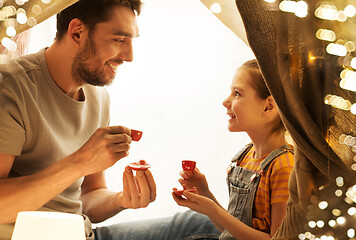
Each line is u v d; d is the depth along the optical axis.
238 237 1.34
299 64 1.06
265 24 1.05
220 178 2.28
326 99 1.05
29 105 1.36
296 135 1.07
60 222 0.91
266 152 1.50
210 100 2.28
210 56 2.25
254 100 1.51
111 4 1.40
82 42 1.41
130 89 2.29
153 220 1.68
